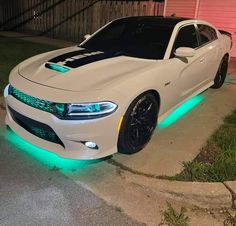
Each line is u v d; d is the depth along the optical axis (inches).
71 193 117.0
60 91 123.7
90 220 104.7
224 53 233.1
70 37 496.7
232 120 186.7
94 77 133.0
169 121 182.7
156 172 130.8
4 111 185.5
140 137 143.5
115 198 116.0
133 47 167.8
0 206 108.0
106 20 447.8
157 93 148.7
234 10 378.6
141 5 414.9
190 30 189.6
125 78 132.6
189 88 186.1
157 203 115.4
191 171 129.8
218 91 244.7
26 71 146.2
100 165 134.7
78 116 119.7
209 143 157.2
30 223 101.5
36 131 133.9
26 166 132.1
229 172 130.4
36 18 542.6
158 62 154.5
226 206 116.9
